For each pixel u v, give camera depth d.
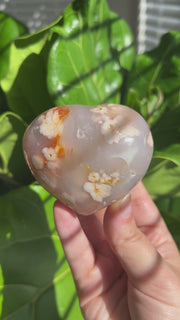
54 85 0.26
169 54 0.31
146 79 0.31
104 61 0.30
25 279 0.25
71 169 0.18
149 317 0.20
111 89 0.31
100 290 0.23
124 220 0.19
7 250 0.25
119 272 0.24
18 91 0.28
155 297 0.20
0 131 0.26
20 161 0.29
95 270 0.23
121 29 0.32
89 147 0.18
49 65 0.26
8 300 0.25
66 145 0.18
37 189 0.26
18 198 0.26
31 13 0.71
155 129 0.30
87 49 0.29
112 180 0.18
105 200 0.19
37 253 0.26
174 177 0.26
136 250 0.19
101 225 0.25
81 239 0.22
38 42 0.26
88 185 0.18
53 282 0.26
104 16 0.30
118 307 0.23
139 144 0.18
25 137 0.19
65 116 0.18
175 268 0.21
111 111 0.19
